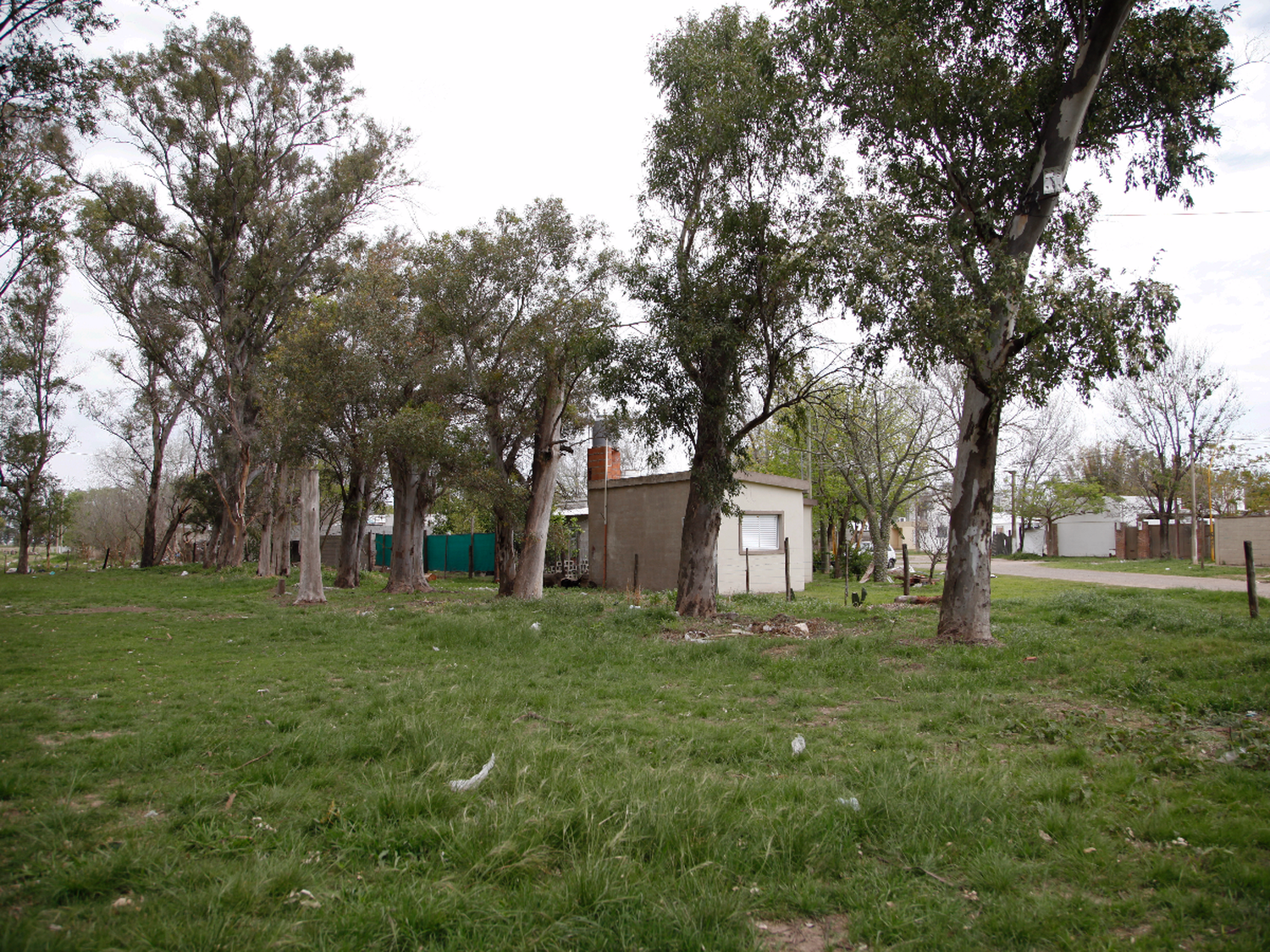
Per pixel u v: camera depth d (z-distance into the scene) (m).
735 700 8.11
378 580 31.27
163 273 34.44
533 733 6.39
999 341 11.00
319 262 33.19
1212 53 10.80
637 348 14.74
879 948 3.13
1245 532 31.73
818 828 4.11
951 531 11.82
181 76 30.34
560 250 19.70
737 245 13.86
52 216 17.84
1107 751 5.91
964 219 11.91
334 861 3.83
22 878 3.58
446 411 21.08
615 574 26.41
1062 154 11.02
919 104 11.49
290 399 21.06
